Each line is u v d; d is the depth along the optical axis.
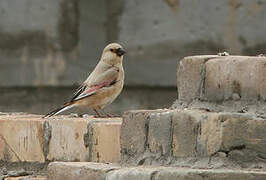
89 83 13.13
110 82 13.22
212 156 9.09
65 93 17.77
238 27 17.12
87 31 17.55
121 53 13.37
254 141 9.05
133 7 17.42
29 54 17.73
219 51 17.20
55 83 17.72
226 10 17.16
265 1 17.02
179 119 9.35
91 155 10.70
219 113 9.16
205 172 8.80
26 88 17.92
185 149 9.28
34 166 11.36
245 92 9.52
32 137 11.36
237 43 17.16
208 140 9.11
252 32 17.11
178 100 10.15
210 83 9.77
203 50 17.27
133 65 17.53
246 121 9.05
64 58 17.64
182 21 17.30
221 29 17.17
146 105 17.59
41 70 17.73
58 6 17.52
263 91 9.41
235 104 9.55
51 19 17.56
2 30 17.73
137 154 9.72
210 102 9.76
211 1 17.17
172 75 17.45
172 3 17.31
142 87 17.59
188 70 10.01
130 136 9.81
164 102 17.55
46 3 17.55
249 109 9.45
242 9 17.09
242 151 9.05
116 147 10.42
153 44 17.45
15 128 11.51
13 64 17.83
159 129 9.52
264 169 8.98
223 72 9.65
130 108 17.64
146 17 17.41
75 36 17.56
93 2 17.50
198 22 17.25
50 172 10.16
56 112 12.67
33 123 11.35
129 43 17.48
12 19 17.67
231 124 9.04
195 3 17.25
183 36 17.31
